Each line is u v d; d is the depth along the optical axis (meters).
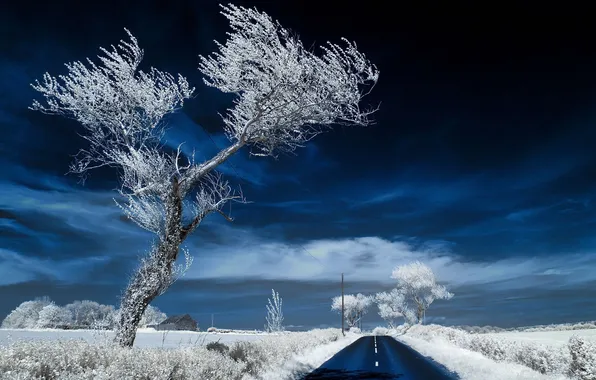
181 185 11.72
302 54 11.64
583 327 63.88
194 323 66.94
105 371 6.50
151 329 59.62
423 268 74.12
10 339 6.95
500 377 13.16
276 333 25.64
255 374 12.79
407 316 94.00
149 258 11.58
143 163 11.64
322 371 16.64
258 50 11.18
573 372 12.41
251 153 12.98
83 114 11.09
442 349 26.16
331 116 12.11
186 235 11.81
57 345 7.38
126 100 11.53
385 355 25.45
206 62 11.76
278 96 11.66
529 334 45.09
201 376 8.79
